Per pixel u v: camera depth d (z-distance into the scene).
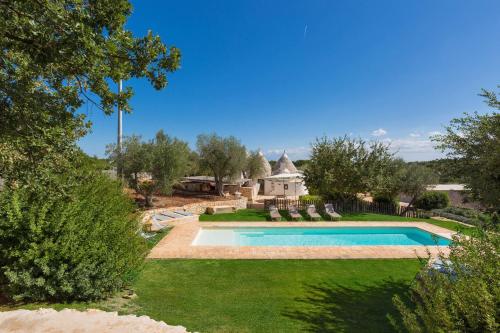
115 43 4.03
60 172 5.33
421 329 3.61
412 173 23.31
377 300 7.21
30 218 5.97
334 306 6.87
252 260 10.41
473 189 5.99
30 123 4.47
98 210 7.26
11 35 3.66
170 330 5.03
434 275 4.39
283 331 5.71
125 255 7.00
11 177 4.89
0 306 5.97
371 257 10.87
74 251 6.25
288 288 7.94
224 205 23.44
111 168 18.48
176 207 20.27
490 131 5.68
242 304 6.91
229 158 27.28
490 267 3.57
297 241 15.71
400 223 18.20
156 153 19.39
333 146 22.78
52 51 3.67
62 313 5.49
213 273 9.05
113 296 7.01
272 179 36.97
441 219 20.12
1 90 4.20
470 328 3.26
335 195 24.03
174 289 7.74
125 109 4.94
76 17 3.49
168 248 11.91
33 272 6.11
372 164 21.77
